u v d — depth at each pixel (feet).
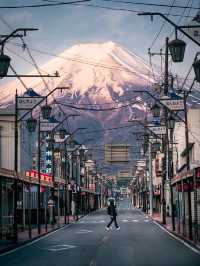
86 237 138.72
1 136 194.39
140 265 75.15
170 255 89.61
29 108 118.32
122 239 129.80
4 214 174.09
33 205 217.15
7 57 73.51
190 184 125.90
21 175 131.03
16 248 109.19
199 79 66.49
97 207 540.52
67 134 238.27
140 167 437.99
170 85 174.09
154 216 291.38
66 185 242.78
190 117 210.18
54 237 140.87
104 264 76.64
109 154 294.05
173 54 67.00
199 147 208.03
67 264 77.41
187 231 148.46
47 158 249.34
